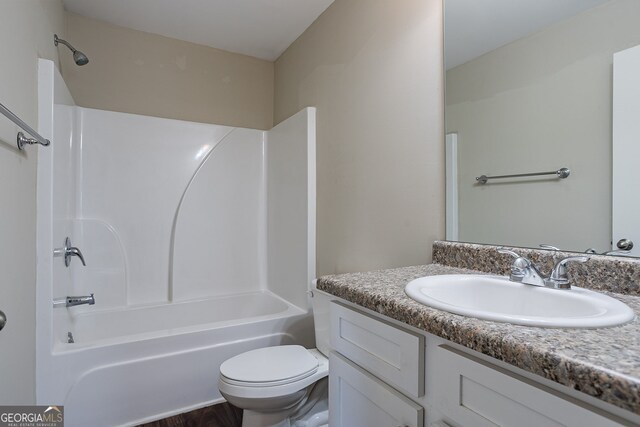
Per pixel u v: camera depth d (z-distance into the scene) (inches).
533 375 22.0
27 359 52.2
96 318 86.5
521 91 43.9
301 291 89.0
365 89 70.2
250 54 112.7
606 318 24.8
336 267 78.9
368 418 35.6
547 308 33.9
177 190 101.1
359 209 71.4
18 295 47.6
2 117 41.4
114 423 64.4
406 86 60.1
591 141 37.1
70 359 60.7
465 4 50.7
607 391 17.1
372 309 34.4
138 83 98.0
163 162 99.3
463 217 51.1
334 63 81.2
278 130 104.0
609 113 35.7
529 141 43.1
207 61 107.4
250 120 114.3
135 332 90.4
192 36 101.1
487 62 47.8
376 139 67.0
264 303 103.7
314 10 86.3
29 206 53.3
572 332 23.2
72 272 84.5
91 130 90.4
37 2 57.5
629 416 17.8
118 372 64.9
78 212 88.6
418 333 30.2
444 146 53.6
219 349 74.3
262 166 112.3
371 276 44.1
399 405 31.3
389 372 32.9
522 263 37.7
